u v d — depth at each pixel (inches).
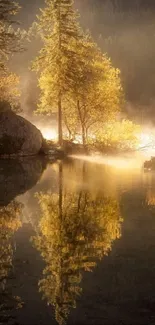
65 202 695.1
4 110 1467.8
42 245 477.4
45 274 394.3
